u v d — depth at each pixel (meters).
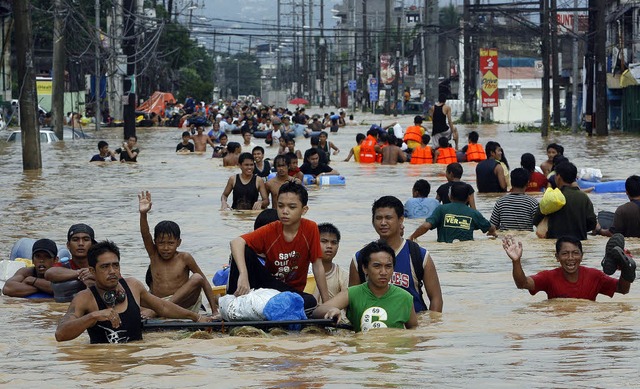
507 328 17.08
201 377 13.23
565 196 28.45
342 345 15.56
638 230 28.81
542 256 25.98
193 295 19.59
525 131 113.31
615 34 119.38
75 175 55.72
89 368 14.07
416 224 32.25
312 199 41.78
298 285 18.19
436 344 15.49
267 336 16.53
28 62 58.72
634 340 15.50
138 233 31.89
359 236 30.62
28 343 16.62
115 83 136.50
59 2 91.75
